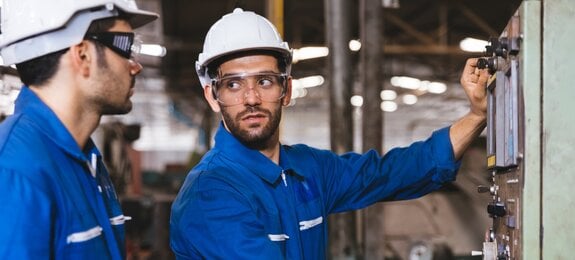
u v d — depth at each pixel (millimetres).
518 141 1646
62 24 1521
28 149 1454
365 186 2379
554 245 1579
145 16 1710
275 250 1933
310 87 18328
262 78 2094
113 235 1672
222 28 2145
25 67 1561
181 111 20219
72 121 1582
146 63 13594
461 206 6031
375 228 5641
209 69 2170
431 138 2348
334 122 5602
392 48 11203
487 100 2078
